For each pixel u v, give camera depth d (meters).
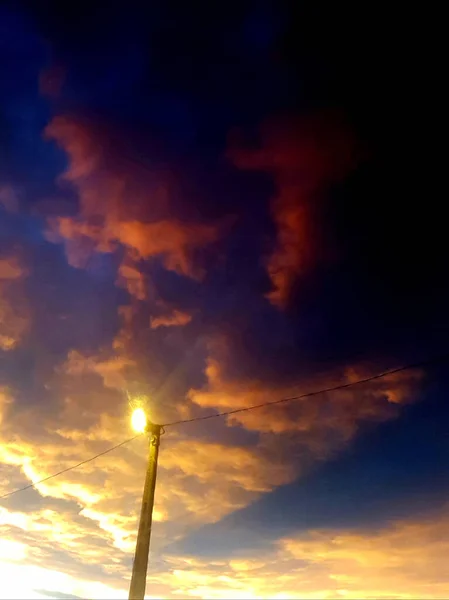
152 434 12.63
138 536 11.38
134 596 10.69
